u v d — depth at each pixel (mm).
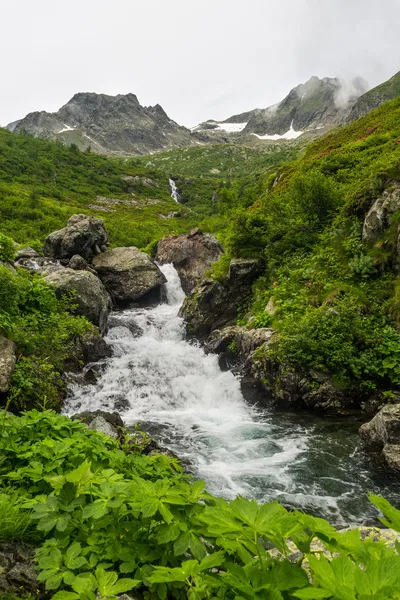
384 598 1139
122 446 5984
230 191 44125
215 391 12695
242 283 18078
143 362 14078
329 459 8172
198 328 17719
